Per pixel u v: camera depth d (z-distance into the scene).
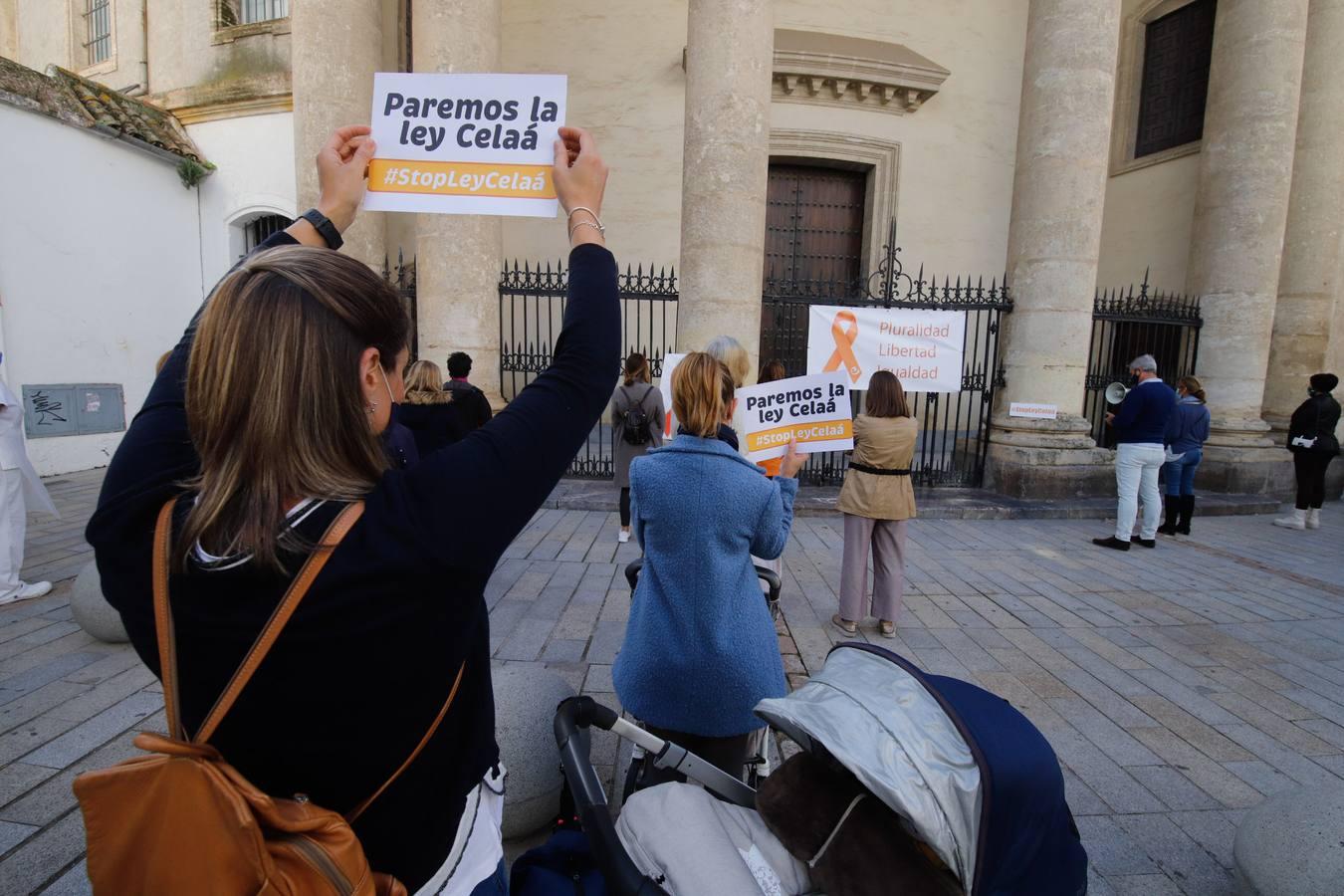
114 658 3.90
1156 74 12.68
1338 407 8.23
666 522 1.99
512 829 2.49
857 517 4.59
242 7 11.34
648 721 2.01
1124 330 12.30
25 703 3.42
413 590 0.77
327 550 0.75
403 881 0.91
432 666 0.83
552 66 12.45
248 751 0.78
